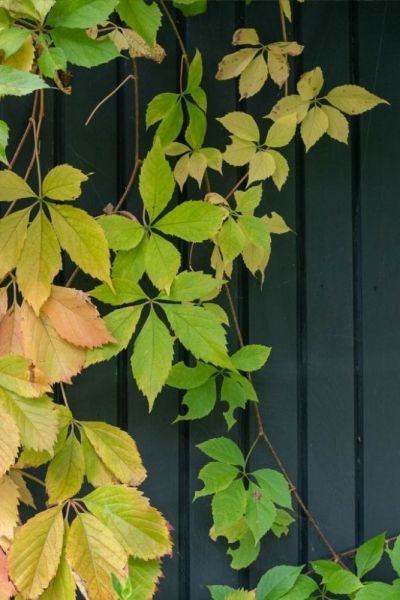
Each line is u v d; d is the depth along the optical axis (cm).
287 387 154
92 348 135
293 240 154
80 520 132
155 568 134
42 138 150
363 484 155
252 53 147
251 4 153
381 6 155
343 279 155
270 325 154
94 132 151
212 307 145
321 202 155
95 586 130
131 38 142
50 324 134
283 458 154
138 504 133
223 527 142
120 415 152
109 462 134
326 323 155
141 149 151
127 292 137
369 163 155
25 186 133
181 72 148
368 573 156
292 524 154
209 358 136
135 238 136
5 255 132
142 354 136
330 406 155
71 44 130
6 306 134
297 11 154
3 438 128
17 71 123
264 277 154
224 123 145
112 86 151
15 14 127
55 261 133
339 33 154
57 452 134
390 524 156
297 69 154
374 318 155
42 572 130
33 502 144
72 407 151
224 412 152
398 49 155
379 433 155
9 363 130
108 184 151
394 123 155
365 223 155
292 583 146
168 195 137
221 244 141
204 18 152
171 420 153
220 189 152
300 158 154
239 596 144
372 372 155
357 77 154
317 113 146
